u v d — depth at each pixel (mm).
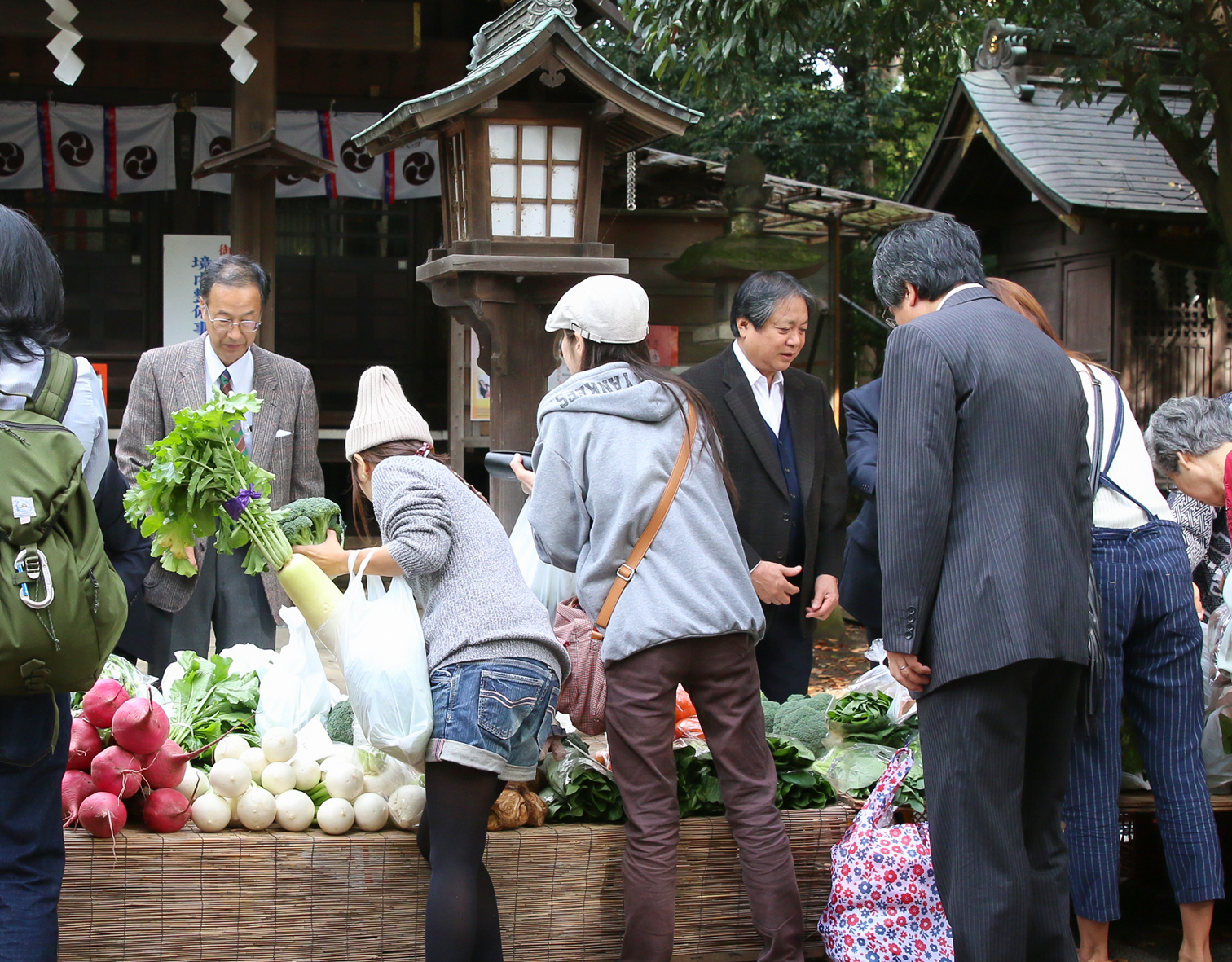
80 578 2094
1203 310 10492
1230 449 3168
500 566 2488
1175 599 2967
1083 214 9625
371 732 2381
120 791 2590
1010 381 2414
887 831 2814
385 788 2775
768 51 7223
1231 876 3463
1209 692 3348
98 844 2586
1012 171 10469
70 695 2312
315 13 7176
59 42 6484
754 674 2723
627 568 2578
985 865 2367
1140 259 10320
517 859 2754
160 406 3684
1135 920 3402
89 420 2338
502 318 4387
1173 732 2990
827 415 3617
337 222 10062
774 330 3342
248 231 7094
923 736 2475
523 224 4320
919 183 11891
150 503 2588
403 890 2709
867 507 3680
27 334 2250
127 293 9711
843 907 2791
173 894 2617
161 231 9688
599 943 2812
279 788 2729
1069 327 11023
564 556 2693
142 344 9742
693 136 13383
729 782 2729
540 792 2945
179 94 9281
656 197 9500
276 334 10000
